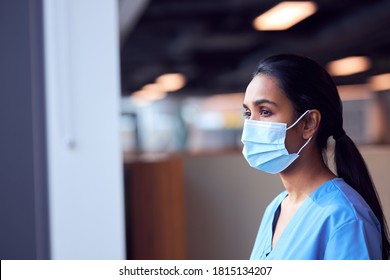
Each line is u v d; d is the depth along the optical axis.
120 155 2.34
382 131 10.69
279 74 1.07
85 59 2.31
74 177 2.30
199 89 11.51
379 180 1.86
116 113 2.33
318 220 1.01
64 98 2.29
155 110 13.16
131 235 2.66
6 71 2.24
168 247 2.65
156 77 9.67
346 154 1.12
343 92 10.83
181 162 2.66
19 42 2.24
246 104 1.14
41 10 2.28
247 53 7.41
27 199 2.25
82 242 2.30
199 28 5.71
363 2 4.82
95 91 2.31
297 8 4.48
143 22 5.27
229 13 5.02
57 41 2.28
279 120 1.08
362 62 7.78
